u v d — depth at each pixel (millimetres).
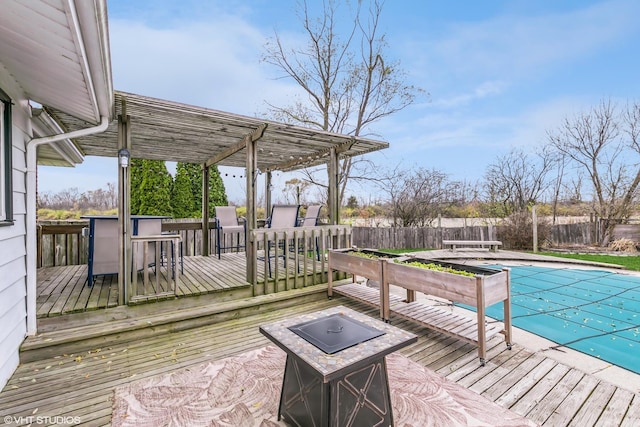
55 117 3518
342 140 4824
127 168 3326
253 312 3920
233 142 4887
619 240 9188
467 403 2059
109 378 2412
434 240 10383
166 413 1983
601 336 3234
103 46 1780
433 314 3295
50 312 2955
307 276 4691
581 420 1888
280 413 1928
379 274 3576
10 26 1702
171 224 6789
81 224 5676
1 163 2334
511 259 7680
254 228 4293
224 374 2449
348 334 1884
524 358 2707
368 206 12422
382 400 1803
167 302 3494
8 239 2396
